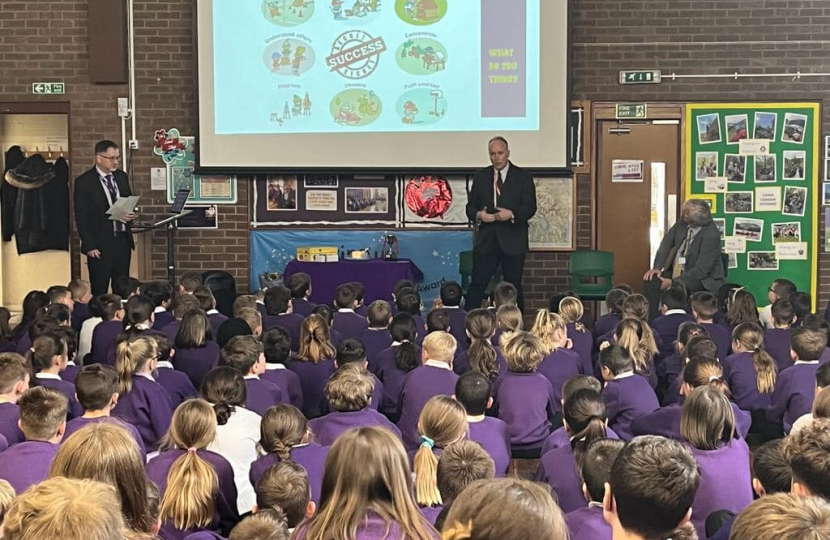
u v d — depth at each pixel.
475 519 1.40
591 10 8.50
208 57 8.51
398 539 1.74
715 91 8.48
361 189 8.73
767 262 8.60
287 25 8.51
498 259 7.90
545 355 4.75
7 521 1.40
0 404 3.51
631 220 8.65
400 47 8.48
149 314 5.13
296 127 8.55
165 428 3.97
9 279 9.84
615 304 6.07
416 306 5.97
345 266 7.92
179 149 8.69
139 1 8.62
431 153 8.52
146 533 2.10
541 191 8.62
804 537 1.40
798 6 8.41
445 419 2.93
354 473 1.77
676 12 8.46
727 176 8.55
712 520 2.57
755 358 4.62
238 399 3.57
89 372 3.42
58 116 9.73
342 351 4.44
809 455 2.09
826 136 8.48
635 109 8.53
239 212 8.75
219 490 2.79
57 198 9.25
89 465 2.06
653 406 4.11
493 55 8.41
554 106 8.39
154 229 8.67
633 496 1.81
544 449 3.39
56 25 8.64
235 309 5.81
